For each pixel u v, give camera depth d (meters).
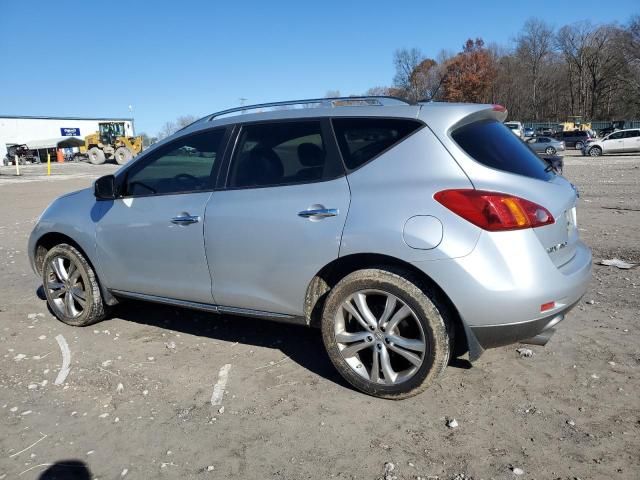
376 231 3.23
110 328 4.89
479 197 3.09
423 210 3.16
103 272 4.60
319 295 3.68
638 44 69.25
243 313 3.92
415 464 2.83
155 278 4.29
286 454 2.95
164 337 4.64
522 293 3.04
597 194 13.46
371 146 3.45
